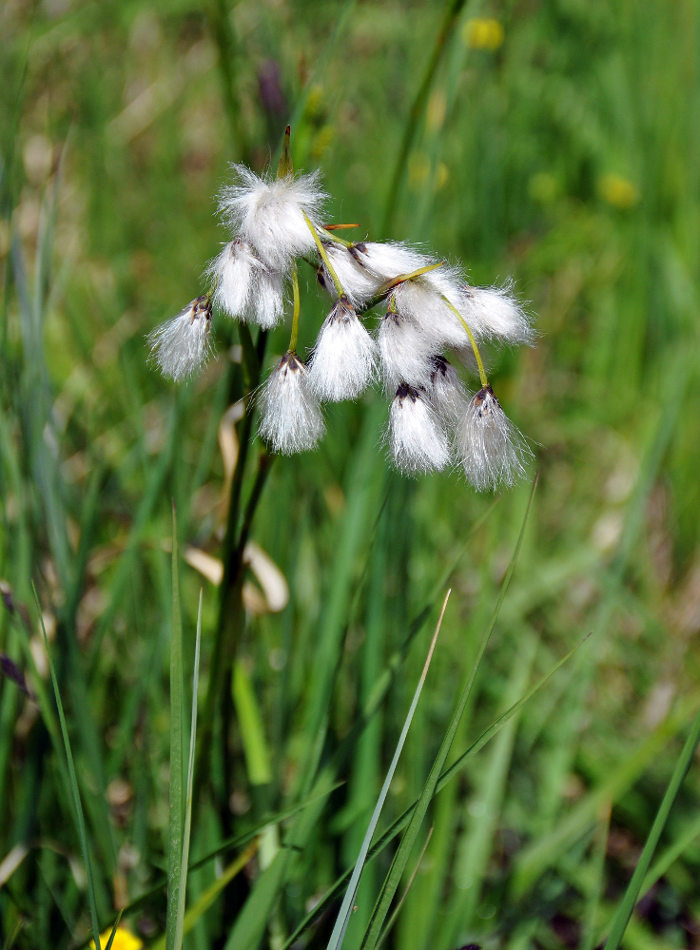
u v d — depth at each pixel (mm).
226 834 438
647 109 915
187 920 395
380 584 457
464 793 515
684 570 682
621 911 373
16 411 451
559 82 994
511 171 949
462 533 667
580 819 448
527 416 769
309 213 361
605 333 840
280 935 426
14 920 430
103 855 440
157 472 468
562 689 503
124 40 1105
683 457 691
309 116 421
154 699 468
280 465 503
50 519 457
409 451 356
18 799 454
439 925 448
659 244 823
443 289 360
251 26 660
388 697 467
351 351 351
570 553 666
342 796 447
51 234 479
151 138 1054
